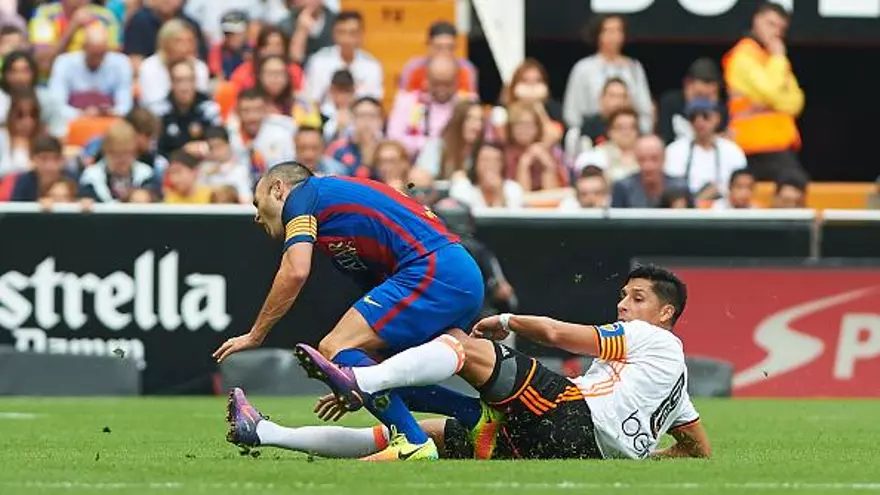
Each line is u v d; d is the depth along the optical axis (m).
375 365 20.22
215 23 54.78
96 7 54.09
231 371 42.50
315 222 21.02
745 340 43.72
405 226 21.17
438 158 48.53
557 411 20.52
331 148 47.31
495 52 55.00
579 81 52.31
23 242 42.19
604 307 43.34
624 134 48.16
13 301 42.19
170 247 42.47
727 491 17.55
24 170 46.03
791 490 17.81
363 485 17.58
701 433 21.86
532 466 19.59
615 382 20.78
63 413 35.09
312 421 31.84
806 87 62.84
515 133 47.19
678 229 43.53
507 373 20.38
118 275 42.41
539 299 43.19
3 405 38.34
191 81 48.88
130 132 45.12
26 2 55.25
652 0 55.38
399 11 57.06
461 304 21.05
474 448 20.81
